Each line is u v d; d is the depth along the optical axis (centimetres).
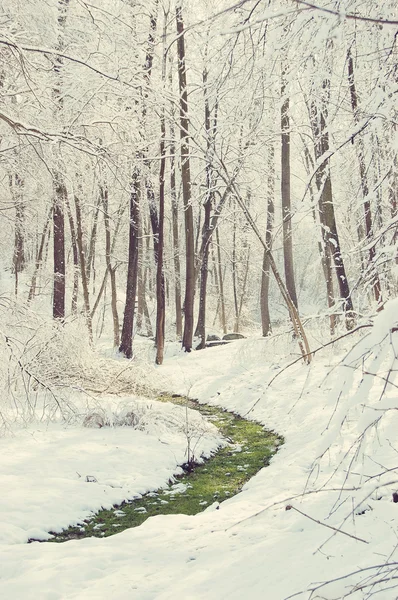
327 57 329
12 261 2595
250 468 822
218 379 1426
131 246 1942
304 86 364
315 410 992
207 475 805
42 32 1183
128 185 1314
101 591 406
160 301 1842
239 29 205
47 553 504
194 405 1276
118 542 530
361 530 416
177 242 2794
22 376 882
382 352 208
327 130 369
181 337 2619
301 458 747
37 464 771
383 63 295
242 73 355
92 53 1188
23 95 1118
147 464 812
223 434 1029
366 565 335
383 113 286
